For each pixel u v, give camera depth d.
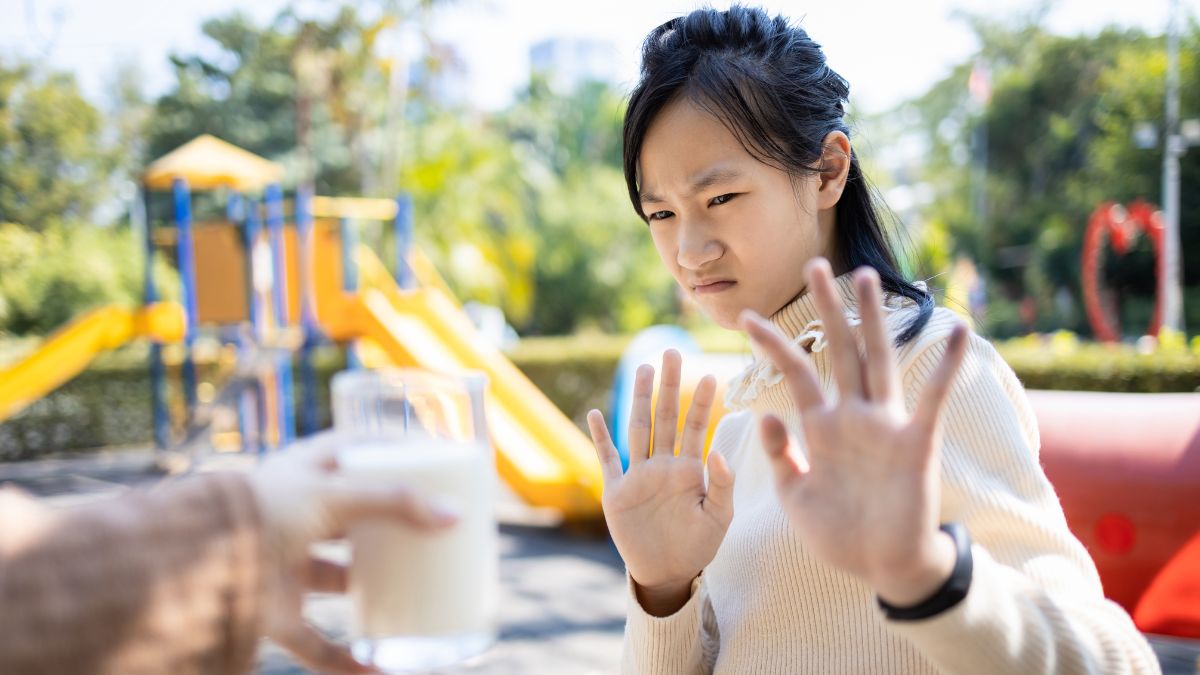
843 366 0.65
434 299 6.99
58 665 0.45
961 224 29.70
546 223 24.98
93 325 7.33
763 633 1.04
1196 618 1.60
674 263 1.11
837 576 0.98
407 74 17.48
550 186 25.22
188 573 0.48
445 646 0.64
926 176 34.03
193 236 7.55
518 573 4.47
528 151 29.83
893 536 0.62
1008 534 0.85
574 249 25.09
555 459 5.47
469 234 17.45
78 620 0.46
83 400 10.23
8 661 0.44
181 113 24.02
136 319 7.48
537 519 5.66
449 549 0.64
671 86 1.03
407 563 0.62
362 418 0.70
